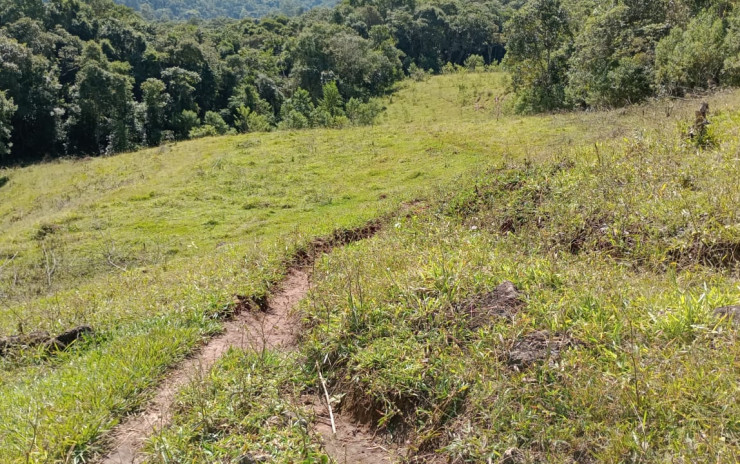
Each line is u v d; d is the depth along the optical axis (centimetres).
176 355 468
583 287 443
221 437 347
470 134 1861
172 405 383
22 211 1800
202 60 5081
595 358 349
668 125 1012
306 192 1515
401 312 443
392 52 6419
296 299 646
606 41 2464
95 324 577
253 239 1124
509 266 496
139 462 331
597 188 711
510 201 782
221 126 4312
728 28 1872
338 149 1892
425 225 793
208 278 688
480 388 347
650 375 320
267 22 8206
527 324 390
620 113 1723
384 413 372
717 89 1711
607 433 294
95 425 354
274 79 5653
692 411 293
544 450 298
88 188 1866
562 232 640
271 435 346
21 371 494
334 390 409
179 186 1677
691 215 557
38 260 1211
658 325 363
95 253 1234
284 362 439
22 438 341
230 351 462
